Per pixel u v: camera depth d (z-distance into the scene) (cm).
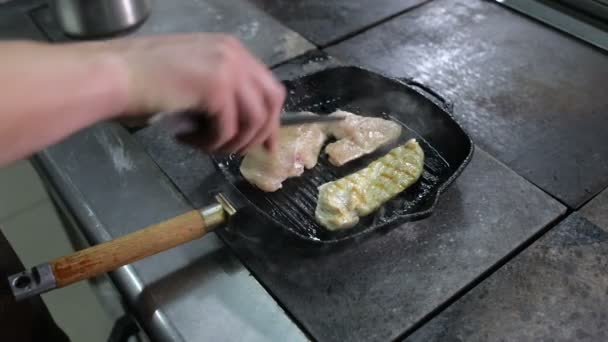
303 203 75
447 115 79
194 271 68
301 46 98
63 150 80
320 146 81
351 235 67
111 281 68
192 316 65
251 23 103
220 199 68
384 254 70
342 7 108
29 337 73
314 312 65
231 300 66
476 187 76
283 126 80
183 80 48
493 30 102
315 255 69
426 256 69
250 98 51
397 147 80
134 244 64
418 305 66
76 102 44
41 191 101
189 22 103
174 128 54
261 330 64
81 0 94
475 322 65
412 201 75
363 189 74
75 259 62
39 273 60
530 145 83
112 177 77
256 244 70
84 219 73
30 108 43
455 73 94
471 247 70
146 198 75
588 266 69
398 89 83
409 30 102
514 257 70
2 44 45
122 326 71
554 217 73
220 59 49
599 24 102
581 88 91
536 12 105
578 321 65
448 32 102
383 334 64
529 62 96
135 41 50
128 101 47
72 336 102
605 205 75
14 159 44
